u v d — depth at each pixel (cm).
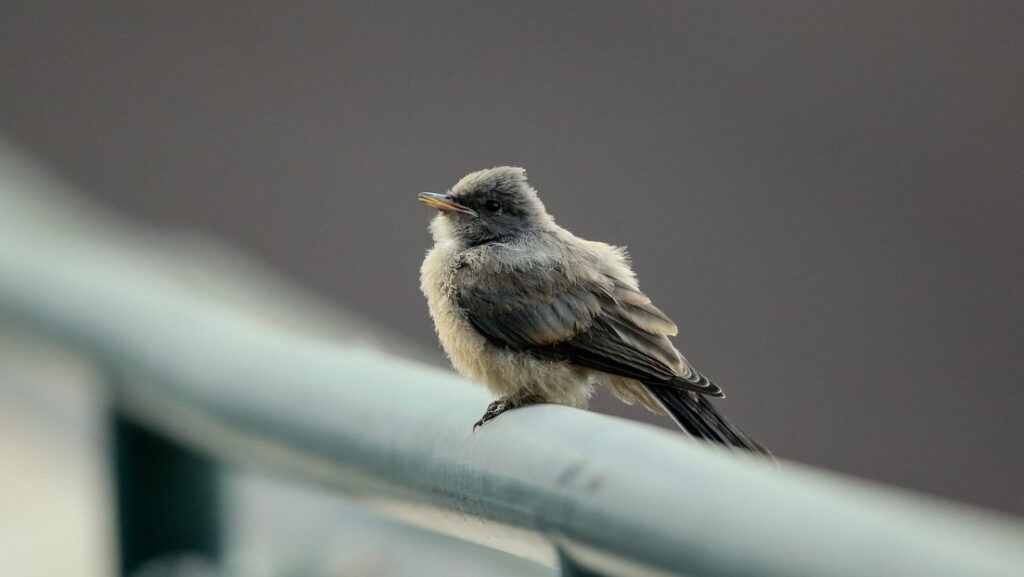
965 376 1526
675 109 1791
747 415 1497
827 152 1731
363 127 1850
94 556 591
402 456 406
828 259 1623
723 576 271
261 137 1875
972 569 222
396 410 413
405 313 1688
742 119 1781
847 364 1539
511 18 1931
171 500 515
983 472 1461
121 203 1858
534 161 1741
